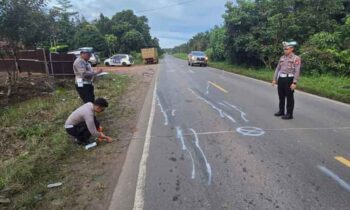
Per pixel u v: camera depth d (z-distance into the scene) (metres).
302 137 6.50
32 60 17.19
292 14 21.73
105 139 6.59
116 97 12.03
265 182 4.52
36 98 11.63
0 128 7.52
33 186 4.61
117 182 4.70
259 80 17.34
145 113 9.16
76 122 6.23
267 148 5.89
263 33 23.67
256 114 8.68
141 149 6.04
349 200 4.00
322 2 21.42
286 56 8.06
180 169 5.06
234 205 3.94
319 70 17.56
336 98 10.92
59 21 13.90
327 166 5.02
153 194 4.29
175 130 7.26
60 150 5.86
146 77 20.38
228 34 26.27
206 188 4.41
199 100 11.05
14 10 10.77
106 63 35.28
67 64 16.42
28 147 6.28
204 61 32.75
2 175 4.91
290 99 8.02
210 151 5.82
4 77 16.11
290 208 3.84
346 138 6.41
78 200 4.21
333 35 18.31
